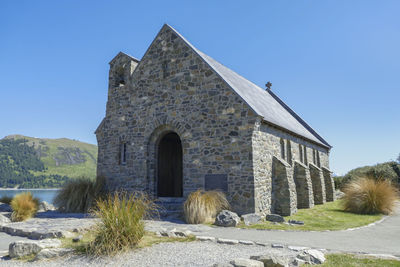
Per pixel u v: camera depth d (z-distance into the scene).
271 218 11.13
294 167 16.53
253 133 11.77
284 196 13.09
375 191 13.77
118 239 6.46
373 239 8.05
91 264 5.85
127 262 5.83
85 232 8.45
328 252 6.50
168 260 5.86
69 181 14.74
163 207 12.49
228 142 12.20
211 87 13.00
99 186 14.53
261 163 12.34
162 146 17.16
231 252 6.41
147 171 14.45
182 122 13.62
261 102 17.06
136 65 16.84
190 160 13.09
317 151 22.47
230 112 12.34
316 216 12.71
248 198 11.38
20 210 11.55
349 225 10.43
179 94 13.94
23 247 6.63
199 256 6.07
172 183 17.61
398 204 16.59
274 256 5.32
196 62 13.65
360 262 5.59
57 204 14.09
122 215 6.82
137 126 15.24
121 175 15.47
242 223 10.16
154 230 8.45
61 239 7.59
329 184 21.48
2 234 9.52
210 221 10.46
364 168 29.38
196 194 10.99
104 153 16.69
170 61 14.56
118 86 17.61
